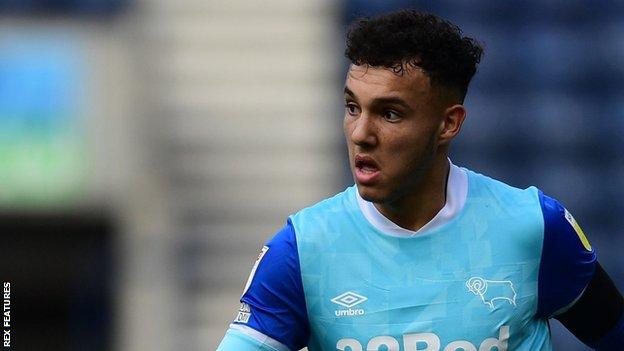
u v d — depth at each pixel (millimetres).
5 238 27375
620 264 27781
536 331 9227
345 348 8977
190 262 26500
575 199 28656
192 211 27016
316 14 29516
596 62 30859
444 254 8969
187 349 25625
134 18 28906
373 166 8641
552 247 9062
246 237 26797
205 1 29266
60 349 28078
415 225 8992
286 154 27828
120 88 27672
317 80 28812
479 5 31688
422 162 8719
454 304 8875
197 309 25922
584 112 30016
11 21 28125
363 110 8570
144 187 27094
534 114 29891
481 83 30500
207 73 28688
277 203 27250
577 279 9211
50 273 27672
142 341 25906
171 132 27891
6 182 26766
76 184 26922
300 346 9328
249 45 29125
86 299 27453
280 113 28438
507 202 9141
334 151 27969
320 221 9078
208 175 27406
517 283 8977
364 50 8516
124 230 27016
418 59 8500
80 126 27156
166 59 28812
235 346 9086
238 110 28406
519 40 31188
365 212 9039
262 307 9086
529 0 31844
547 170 29062
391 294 8891
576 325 9586
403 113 8531
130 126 27438
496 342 8914
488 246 8992
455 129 8906
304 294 9016
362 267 8961
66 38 28062
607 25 31781
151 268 26562
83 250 27344
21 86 27312
